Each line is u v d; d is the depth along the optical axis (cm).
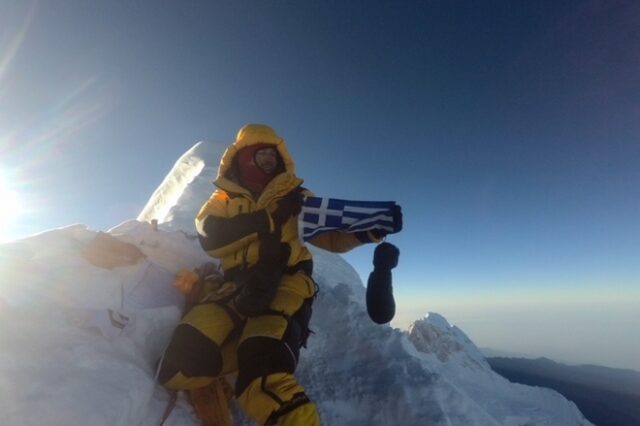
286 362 271
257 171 334
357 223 327
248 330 279
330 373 373
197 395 290
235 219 299
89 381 221
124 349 266
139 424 244
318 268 542
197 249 404
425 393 337
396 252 323
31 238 344
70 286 303
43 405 195
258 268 289
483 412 359
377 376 357
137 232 389
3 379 203
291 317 294
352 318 409
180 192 658
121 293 320
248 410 263
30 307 266
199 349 277
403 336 399
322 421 337
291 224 327
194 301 338
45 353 232
